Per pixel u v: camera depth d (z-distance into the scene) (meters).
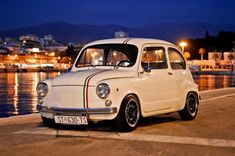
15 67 188.50
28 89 59.91
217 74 116.62
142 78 7.95
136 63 8.00
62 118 7.43
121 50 8.28
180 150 6.12
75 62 8.70
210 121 9.20
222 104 13.21
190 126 8.38
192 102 9.49
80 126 8.11
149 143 6.59
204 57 182.12
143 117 8.73
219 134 7.43
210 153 5.94
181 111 9.30
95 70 7.91
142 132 7.54
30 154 5.89
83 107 7.25
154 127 8.16
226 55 153.88
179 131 7.71
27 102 39.00
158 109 8.40
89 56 8.59
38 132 7.54
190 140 6.85
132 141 6.73
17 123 8.98
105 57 8.38
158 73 8.46
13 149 6.19
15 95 48.34
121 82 7.42
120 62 8.13
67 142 6.66
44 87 7.72
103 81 7.22
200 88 50.19
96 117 7.18
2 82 81.94
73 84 7.38
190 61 155.38
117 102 7.26
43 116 7.82
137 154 5.87
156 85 8.31
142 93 7.90
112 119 7.20
